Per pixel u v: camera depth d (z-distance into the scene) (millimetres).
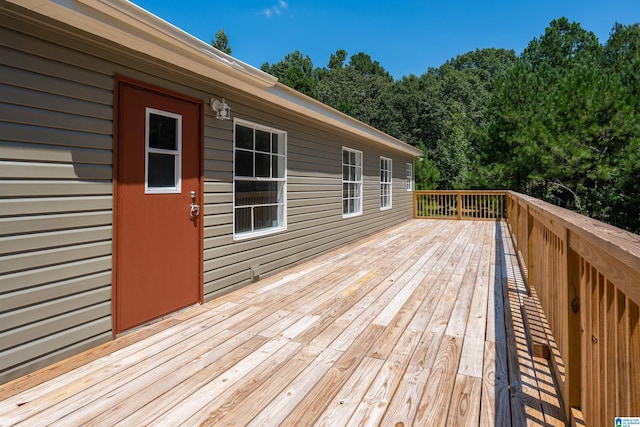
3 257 1979
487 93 28859
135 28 2348
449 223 10492
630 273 997
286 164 4832
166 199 2994
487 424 1655
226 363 2227
